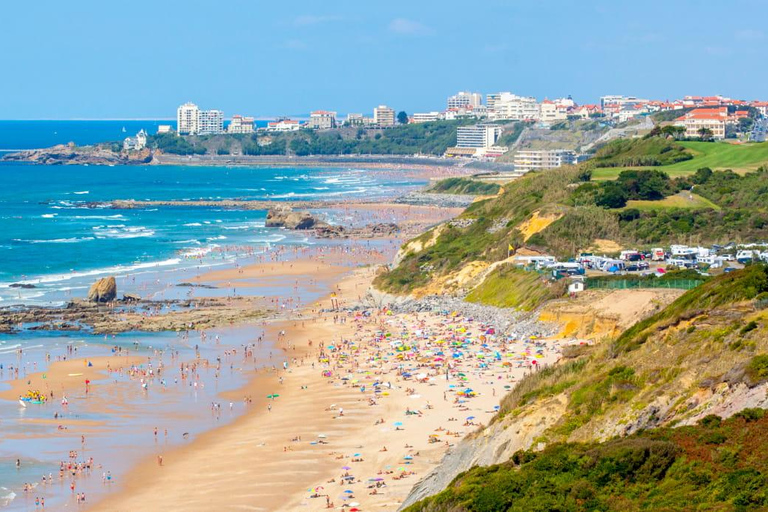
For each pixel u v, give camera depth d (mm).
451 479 74875
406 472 86500
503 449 72125
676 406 65125
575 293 133750
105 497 85375
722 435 55969
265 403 112438
